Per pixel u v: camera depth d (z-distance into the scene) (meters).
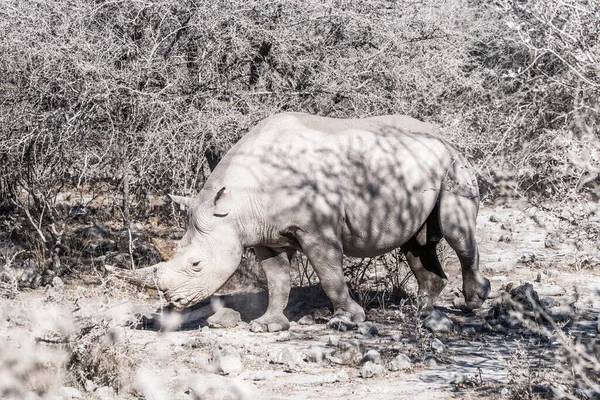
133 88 37.78
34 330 23.95
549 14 24.88
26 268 40.22
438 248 42.66
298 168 32.38
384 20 40.19
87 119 38.44
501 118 29.84
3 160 43.25
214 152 39.06
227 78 40.03
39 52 36.81
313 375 26.53
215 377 26.02
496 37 47.84
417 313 30.45
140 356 26.05
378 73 40.47
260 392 24.55
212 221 31.58
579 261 43.59
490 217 57.91
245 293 38.72
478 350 29.84
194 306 37.00
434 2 44.03
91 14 37.56
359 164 33.12
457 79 41.41
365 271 41.22
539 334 30.61
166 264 31.31
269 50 40.12
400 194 33.44
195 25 38.03
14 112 38.81
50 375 23.20
